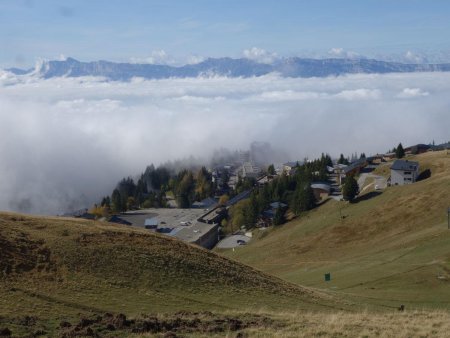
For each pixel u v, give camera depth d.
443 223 111.56
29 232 47.41
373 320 34.09
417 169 170.00
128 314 34.50
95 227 53.91
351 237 129.00
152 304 38.28
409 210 130.00
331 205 170.00
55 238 47.19
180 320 31.47
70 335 27.03
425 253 89.12
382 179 186.25
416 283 72.19
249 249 150.00
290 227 166.75
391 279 76.50
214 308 39.66
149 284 43.19
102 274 42.75
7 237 44.19
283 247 138.25
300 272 104.06
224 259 57.69
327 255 120.81
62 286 38.66
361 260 100.06
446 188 132.88
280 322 32.50
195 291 44.00
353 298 59.06
